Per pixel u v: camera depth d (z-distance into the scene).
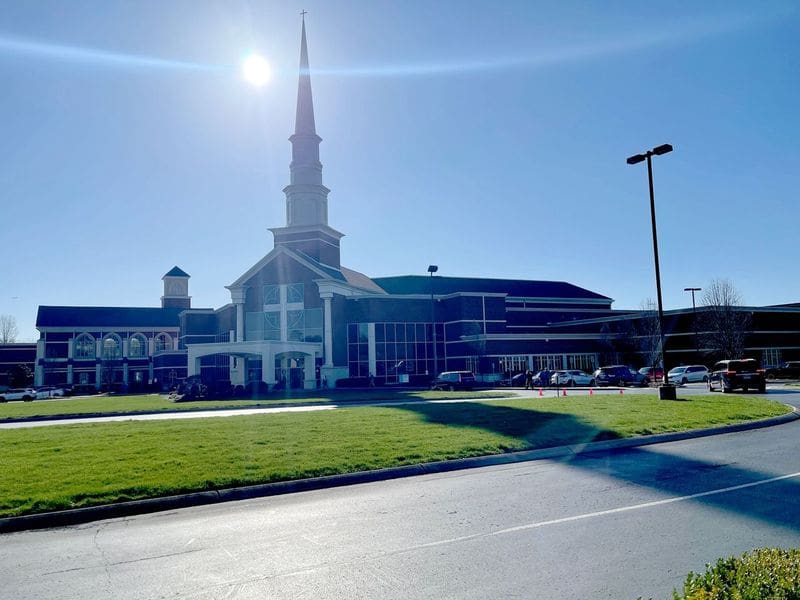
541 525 7.46
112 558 6.76
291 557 6.54
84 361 79.81
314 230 59.94
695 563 5.93
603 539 6.81
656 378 49.44
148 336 83.06
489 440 14.02
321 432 15.38
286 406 30.69
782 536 6.77
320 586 5.61
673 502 8.46
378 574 5.89
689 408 20.81
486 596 5.24
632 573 5.70
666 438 15.40
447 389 45.47
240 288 59.59
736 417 18.47
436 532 7.32
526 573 5.79
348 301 58.47
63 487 9.75
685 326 59.38
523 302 76.69
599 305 83.12
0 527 8.23
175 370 69.94
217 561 6.50
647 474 10.66
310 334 57.09
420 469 11.68
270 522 8.20
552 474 10.94
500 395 36.72
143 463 11.52
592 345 62.28
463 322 59.97
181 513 9.02
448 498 9.24
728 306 57.69
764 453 12.69
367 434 15.01
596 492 9.27
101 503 9.10
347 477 10.97
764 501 8.40
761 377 32.31
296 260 58.38
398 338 58.97
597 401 24.38
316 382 53.34
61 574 6.25
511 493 9.41
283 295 58.34
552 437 14.59
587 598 5.14
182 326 71.69
